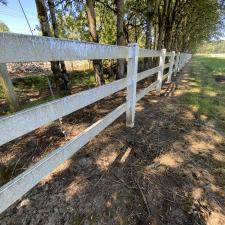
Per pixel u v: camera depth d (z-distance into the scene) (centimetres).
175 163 207
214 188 173
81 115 340
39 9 403
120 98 451
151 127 293
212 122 319
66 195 163
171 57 610
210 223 141
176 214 147
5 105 473
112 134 266
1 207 88
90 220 142
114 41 920
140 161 210
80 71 1105
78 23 779
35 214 147
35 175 106
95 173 190
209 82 688
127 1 934
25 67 900
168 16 1059
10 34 78
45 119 107
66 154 132
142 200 159
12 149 236
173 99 451
